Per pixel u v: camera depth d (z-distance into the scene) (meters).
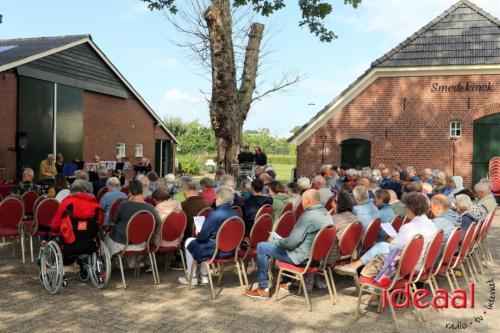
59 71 19.66
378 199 7.12
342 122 18.78
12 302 5.53
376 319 5.23
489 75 17.27
